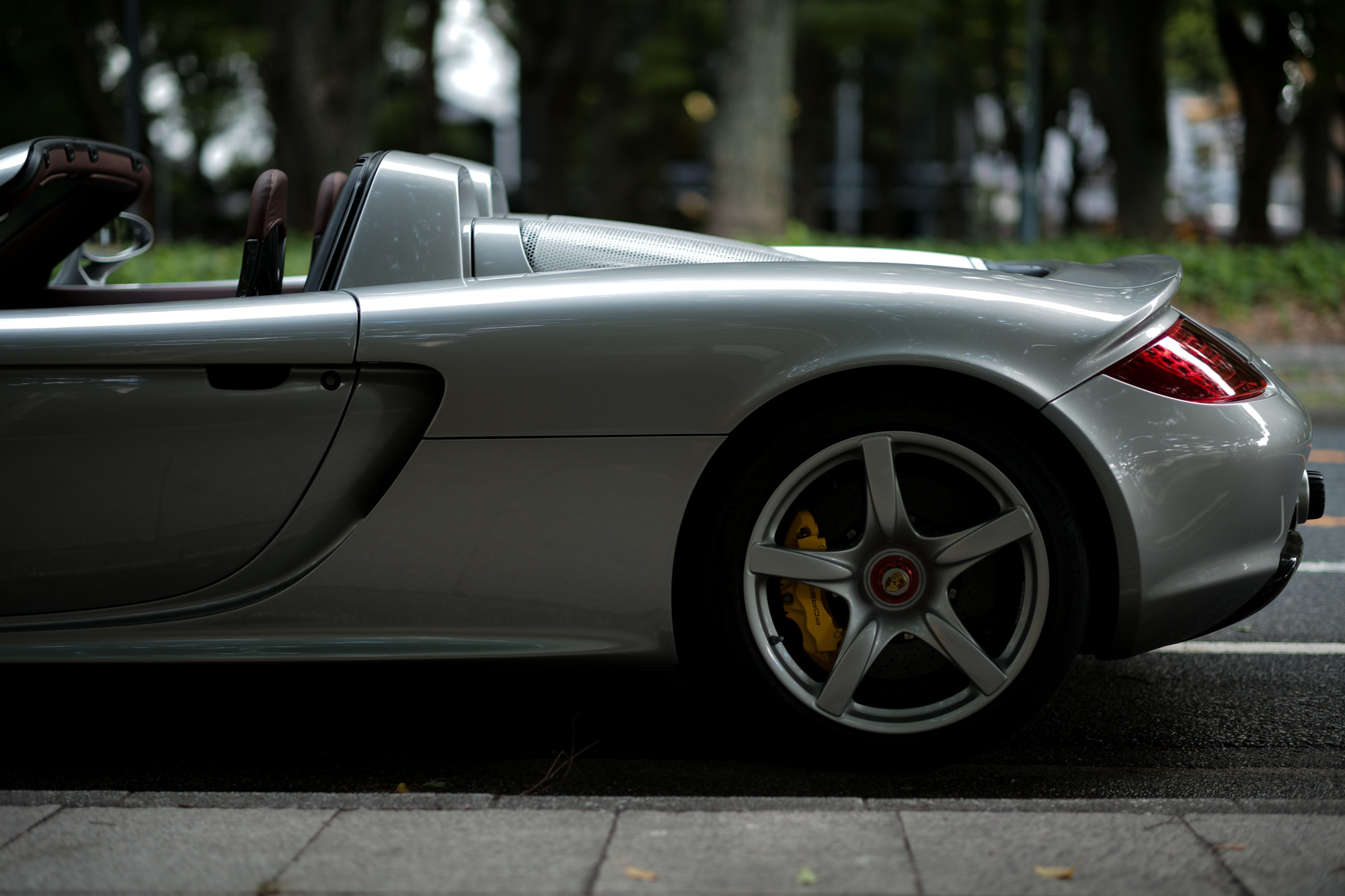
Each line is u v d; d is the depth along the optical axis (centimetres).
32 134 2597
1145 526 241
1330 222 2694
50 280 371
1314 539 515
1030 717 244
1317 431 826
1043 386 238
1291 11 1992
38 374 246
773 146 1766
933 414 240
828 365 239
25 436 247
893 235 4416
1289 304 1398
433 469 242
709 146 1791
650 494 240
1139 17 2019
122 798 218
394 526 244
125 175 331
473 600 245
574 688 320
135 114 1858
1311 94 2295
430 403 245
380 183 272
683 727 290
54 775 263
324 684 325
